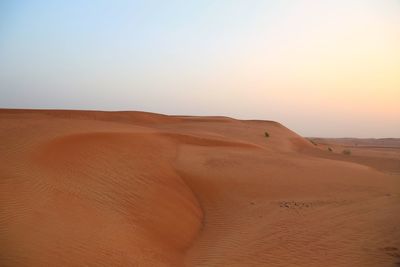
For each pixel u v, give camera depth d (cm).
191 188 1925
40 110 5031
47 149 1568
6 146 1481
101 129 2425
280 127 6450
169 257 1050
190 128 5034
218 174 2156
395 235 1159
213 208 1697
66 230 945
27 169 1264
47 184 1192
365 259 1009
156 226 1248
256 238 1250
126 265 891
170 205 1502
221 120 6406
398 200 1589
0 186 1062
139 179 1658
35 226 912
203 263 1058
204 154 2672
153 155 2242
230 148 3178
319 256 1055
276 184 2091
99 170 1586
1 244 803
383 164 3678
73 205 1112
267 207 1662
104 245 939
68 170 1445
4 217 912
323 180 2244
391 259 995
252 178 2159
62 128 2117
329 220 1370
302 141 5756
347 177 2370
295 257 1060
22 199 1025
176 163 2258
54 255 820
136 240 1052
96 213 1124
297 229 1301
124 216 1200
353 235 1190
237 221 1491
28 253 794
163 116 6381
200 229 1441
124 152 2050
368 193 1944
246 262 1048
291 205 1666
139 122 5453
